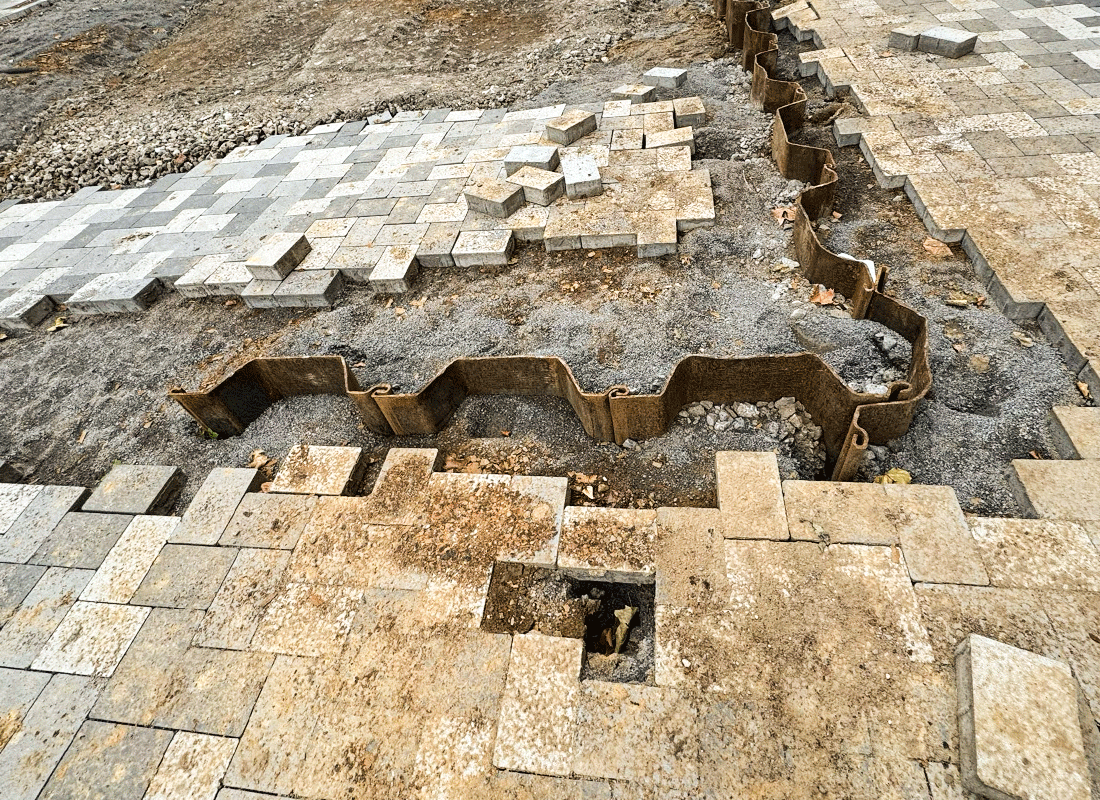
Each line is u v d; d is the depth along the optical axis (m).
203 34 13.30
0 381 5.43
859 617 2.70
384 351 4.91
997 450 3.41
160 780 2.68
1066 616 2.59
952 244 4.78
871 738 2.38
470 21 11.61
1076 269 4.20
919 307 4.32
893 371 3.92
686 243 5.33
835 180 5.01
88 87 11.43
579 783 2.44
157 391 5.02
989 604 2.66
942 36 6.89
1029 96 6.00
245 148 8.33
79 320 6.04
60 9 14.02
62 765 2.79
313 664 2.94
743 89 7.48
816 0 8.93
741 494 3.22
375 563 3.28
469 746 2.59
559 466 3.84
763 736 2.44
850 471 3.26
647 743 2.49
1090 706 2.36
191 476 4.26
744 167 6.07
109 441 4.67
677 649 2.72
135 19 13.69
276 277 5.66
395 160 7.34
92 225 7.24
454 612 3.03
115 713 2.92
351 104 8.93
